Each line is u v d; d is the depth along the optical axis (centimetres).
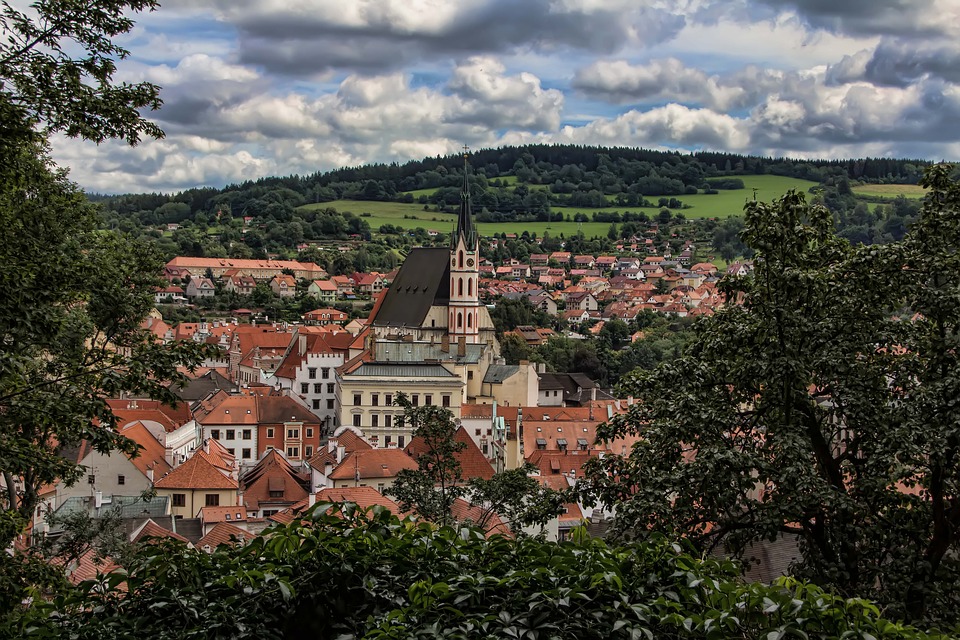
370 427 14675
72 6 2992
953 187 3069
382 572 2075
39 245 3750
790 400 2973
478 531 2258
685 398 2945
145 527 6806
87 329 4106
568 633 1884
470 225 19312
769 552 4388
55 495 9181
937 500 2814
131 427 11031
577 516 7856
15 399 3047
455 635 1828
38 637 1931
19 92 2977
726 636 1858
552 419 13825
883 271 3014
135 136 3216
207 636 1917
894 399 3131
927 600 2719
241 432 14200
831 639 1861
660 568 2081
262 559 2077
